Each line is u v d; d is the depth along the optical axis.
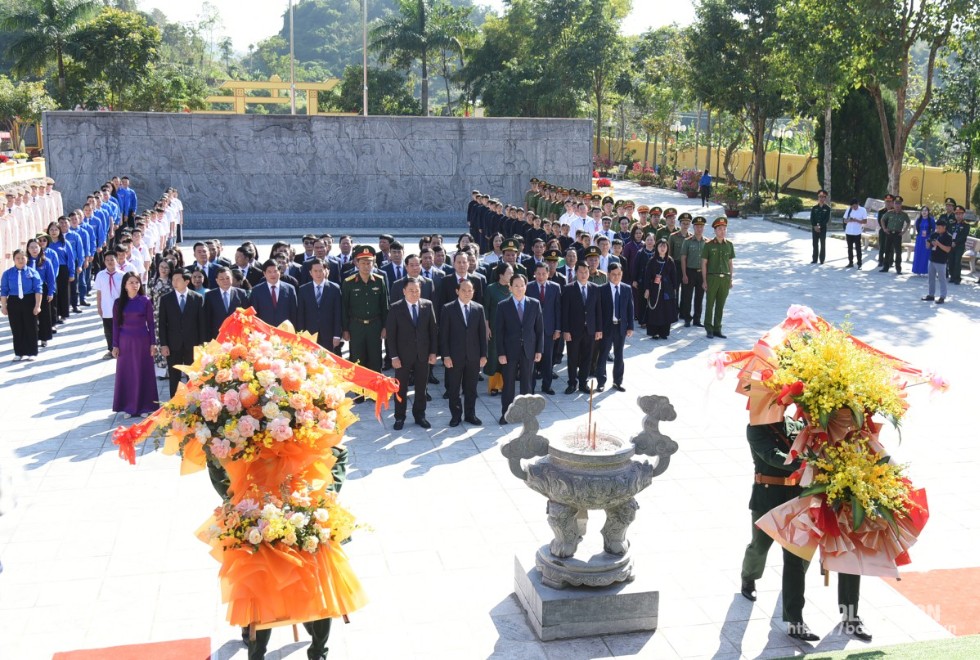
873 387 5.56
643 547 7.34
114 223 20.86
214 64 119.69
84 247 17.19
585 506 5.82
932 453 9.65
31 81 60.81
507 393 10.81
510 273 11.59
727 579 6.81
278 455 5.30
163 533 7.51
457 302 10.43
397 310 10.31
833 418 5.68
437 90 121.06
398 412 10.42
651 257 14.92
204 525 5.37
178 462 9.12
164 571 6.86
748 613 6.31
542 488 5.91
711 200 38.75
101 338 14.72
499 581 6.75
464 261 12.15
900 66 25.38
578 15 52.34
